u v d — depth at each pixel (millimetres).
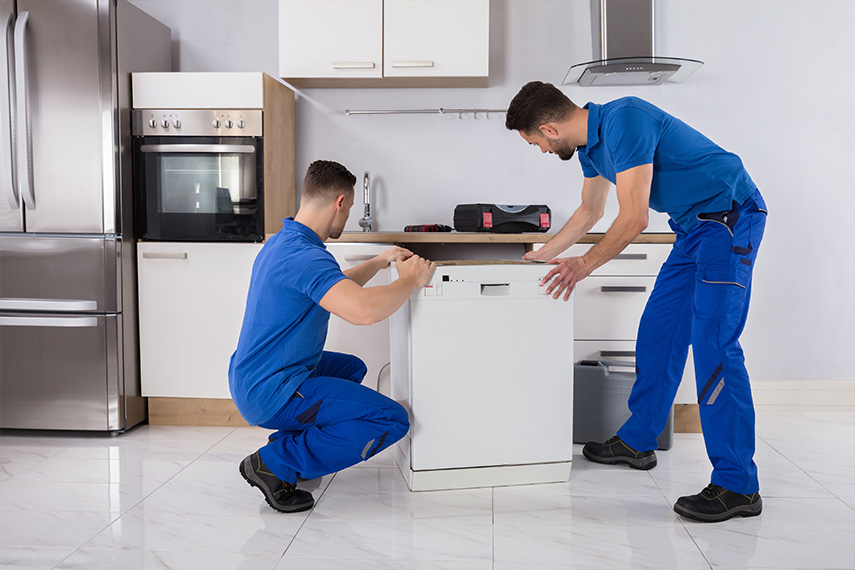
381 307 1941
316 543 1851
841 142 3463
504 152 3564
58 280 2914
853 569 1702
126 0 2982
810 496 2223
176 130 3023
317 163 2148
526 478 2309
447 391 2213
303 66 3225
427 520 2010
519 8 3510
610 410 2756
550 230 3578
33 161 2887
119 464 2551
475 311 2203
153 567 1702
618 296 2982
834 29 3432
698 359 2121
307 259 1954
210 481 2359
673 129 2148
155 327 3062
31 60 2861
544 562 1736
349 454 2092
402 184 3596
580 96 3512
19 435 2975
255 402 2062
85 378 2932
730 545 1840
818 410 3508
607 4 3295
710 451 2094
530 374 2264
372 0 3189
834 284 3506
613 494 2230
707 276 2119
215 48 3578
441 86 3504
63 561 1734
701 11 3451
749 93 3467
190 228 3043
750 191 2158
